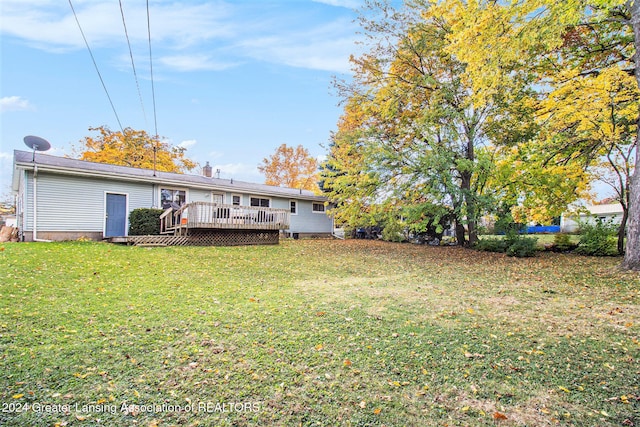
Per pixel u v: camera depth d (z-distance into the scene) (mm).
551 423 2375
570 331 4211
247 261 9914
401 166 13555
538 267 9773
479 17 8383
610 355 3482
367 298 5879
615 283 7133
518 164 12758
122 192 14484
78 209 13289
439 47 13344
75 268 7344
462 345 3734
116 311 4633
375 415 2432
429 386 2857
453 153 13047
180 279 7051
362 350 3555
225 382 2828
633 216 8125
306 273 8570
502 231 15109
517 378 3012
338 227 25562
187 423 2281
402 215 13617
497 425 2350
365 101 15398
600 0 7766
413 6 13469
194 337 3787
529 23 8031
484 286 7133
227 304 5246
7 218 24484
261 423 2307
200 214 12289
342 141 15047
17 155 12719
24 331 3715
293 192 21859
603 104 9461
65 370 2914
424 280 7855
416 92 14211
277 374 2992
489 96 10672
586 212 13461
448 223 16547
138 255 9602
